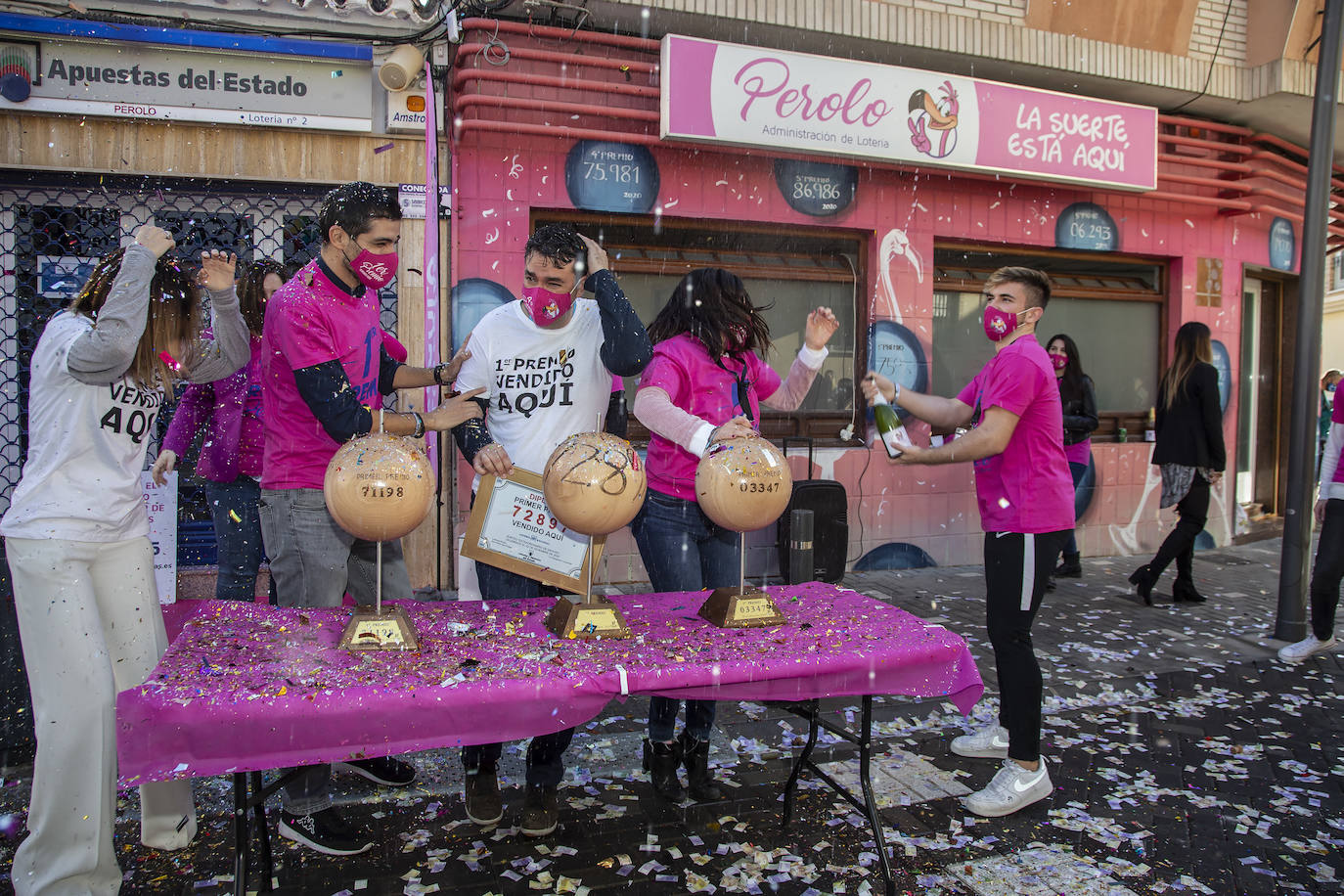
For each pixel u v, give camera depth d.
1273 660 4.43
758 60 5.39
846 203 6.14
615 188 5.55
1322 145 4.58
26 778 2.80
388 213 2.19
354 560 2.54
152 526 4.29
